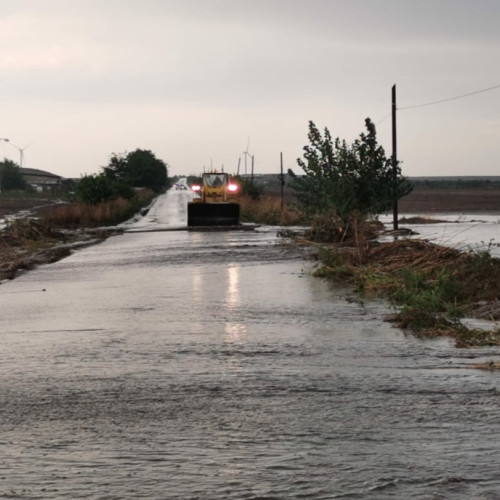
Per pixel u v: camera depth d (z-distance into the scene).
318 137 42.16
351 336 12.90
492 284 17.05
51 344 12.49
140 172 157.00
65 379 10.01
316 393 9.13
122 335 13.23
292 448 6.98
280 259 27.55
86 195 69.12
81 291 19.81
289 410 8.38
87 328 14.04
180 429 7.67
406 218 60.19
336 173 41.44
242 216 65.00
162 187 173.00
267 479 6.13
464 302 16.22
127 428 7.73
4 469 6.43
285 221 54.31
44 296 18.97
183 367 10.65
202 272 23.75
